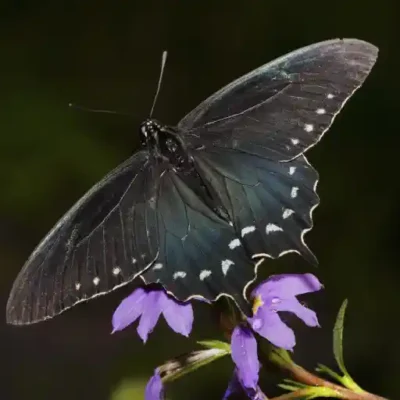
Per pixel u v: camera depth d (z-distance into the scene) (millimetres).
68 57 1475
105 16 1511
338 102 777
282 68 785
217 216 777
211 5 1467
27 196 1279
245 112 787
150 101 1444
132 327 1182
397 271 1122
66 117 1360
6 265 1275
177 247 774
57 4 1509
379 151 1196
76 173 1288
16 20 1499
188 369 778
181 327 765
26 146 1301
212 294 766
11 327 1228
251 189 779
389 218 1154
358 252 1144
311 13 1376
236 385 769
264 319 763
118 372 1116
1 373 1154
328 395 777
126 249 774
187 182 782
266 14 1423
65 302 767
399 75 1248
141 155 788
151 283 771
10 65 1446
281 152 780
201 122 790
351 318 1099
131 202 780
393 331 1074
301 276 773
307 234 1168
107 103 1431
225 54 1447
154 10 1499
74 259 771
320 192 1185
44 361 1163
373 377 1030
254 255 770
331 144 1215
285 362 778
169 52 1479
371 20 1323
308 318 764
